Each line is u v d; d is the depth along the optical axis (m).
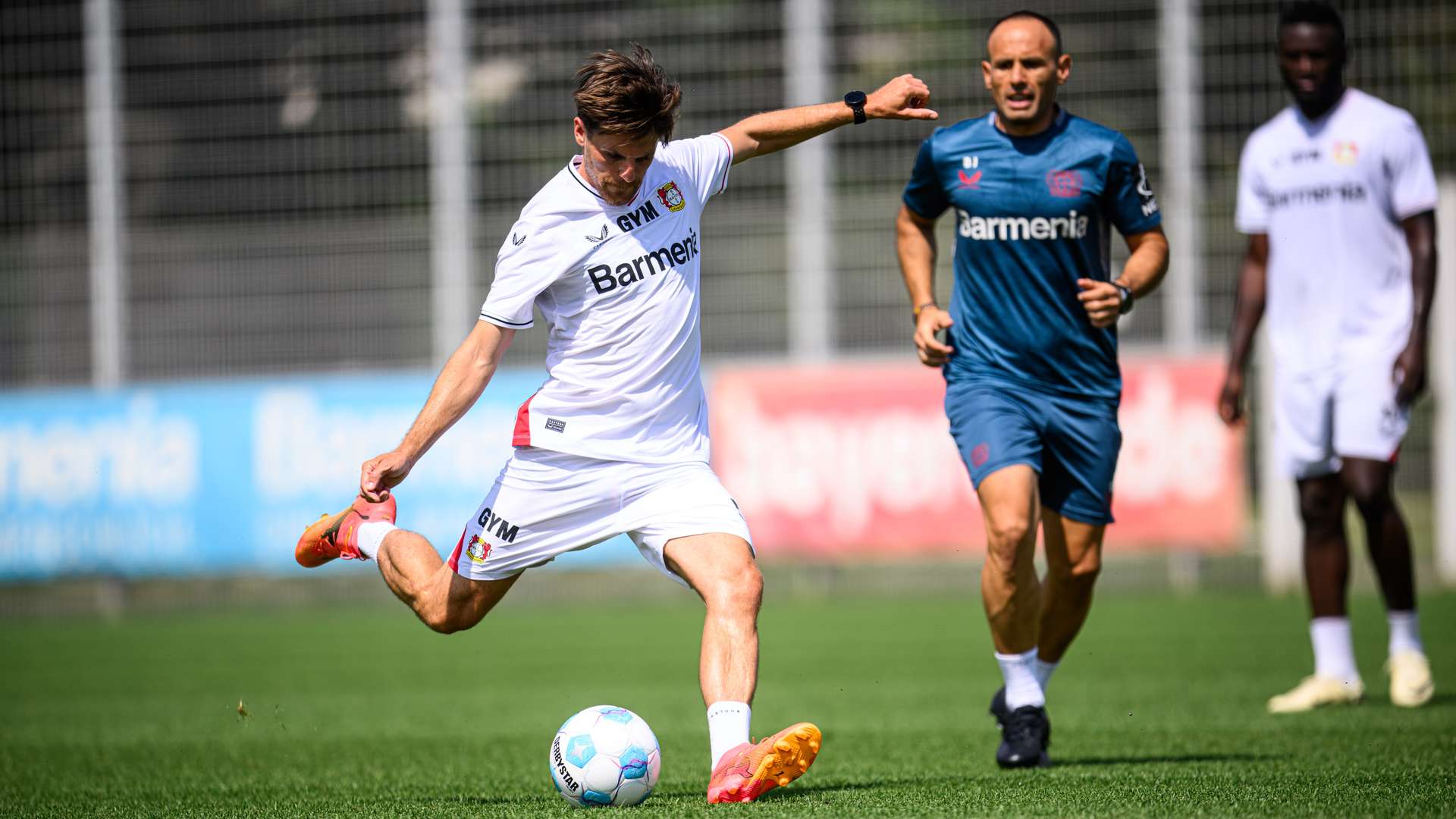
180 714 25.02
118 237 45.94
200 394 44.62
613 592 49.88
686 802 13.20
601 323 13.48
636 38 43.81
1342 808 12.19
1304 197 21.52
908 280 16.92
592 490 13.59
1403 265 21.23
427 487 43.00
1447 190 40.66
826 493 42.53
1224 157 41.75
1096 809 12.29
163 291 45.84
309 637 40.09
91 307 46.06
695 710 24.44
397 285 44.78
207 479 44.50
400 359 44.75
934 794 13.47
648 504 13.56
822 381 42.66
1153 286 16.14
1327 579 21.80
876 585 49.81
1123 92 42.03
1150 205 16.22
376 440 43.69
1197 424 41.06
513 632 40.69
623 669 31.61
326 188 45.16
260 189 45.44
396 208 44.84
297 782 16.58
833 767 16.62
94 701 27.14
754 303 43.50
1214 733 18.92
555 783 13.28
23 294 46.44
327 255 45.12
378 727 22.75
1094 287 15.34
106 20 45.88
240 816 13.69
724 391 43.19
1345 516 22.06
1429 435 42.22
